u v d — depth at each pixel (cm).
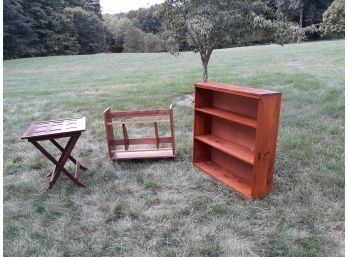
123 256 248
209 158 416
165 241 262
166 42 669
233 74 1112
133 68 1628
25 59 2453
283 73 1059
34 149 482
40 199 332
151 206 313
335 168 363
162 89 914
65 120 393
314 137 457
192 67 1452
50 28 3416
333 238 255
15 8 2875
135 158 415
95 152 459
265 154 310
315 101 655
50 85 1201
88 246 258
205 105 402
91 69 1716
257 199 314
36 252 254
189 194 331
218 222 280
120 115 420
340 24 2533
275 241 253
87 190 348
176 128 552
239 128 367
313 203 300
